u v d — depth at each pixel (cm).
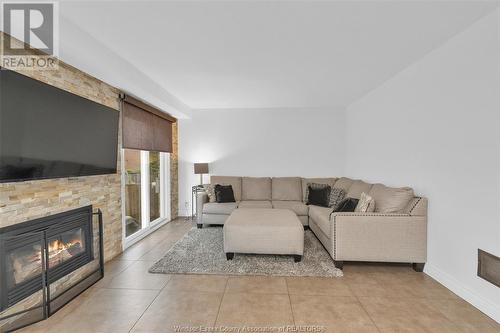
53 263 219
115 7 181
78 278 249
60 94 206
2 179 162
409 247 269
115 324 184
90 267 266
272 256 312
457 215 228
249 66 299
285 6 182
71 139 220
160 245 357
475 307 206
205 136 541
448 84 238
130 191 374
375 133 392
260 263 291
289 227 294
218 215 446
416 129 288
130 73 290
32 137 182
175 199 527
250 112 538
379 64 294
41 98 188
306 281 250
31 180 186
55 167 205
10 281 183
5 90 162
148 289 234
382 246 271
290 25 208
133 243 363
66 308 204
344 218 274
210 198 466
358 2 178
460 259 224
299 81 356
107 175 300
